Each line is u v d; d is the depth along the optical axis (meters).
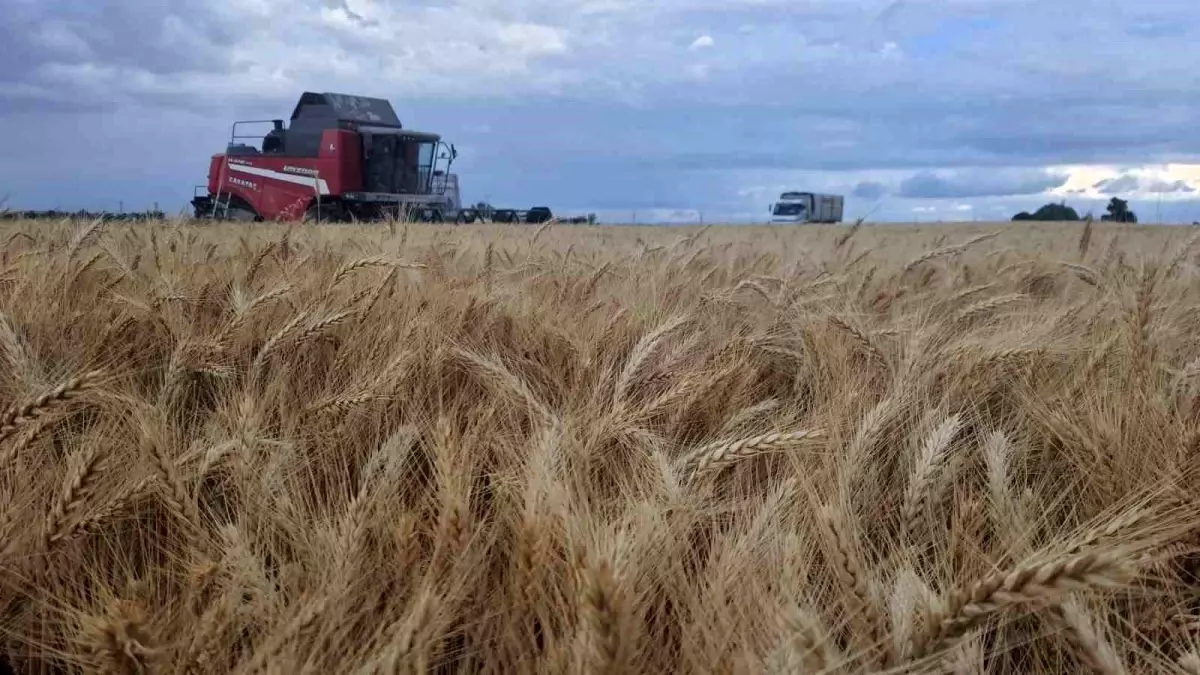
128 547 2.42
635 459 2.64
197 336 3.96
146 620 1.61
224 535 2.05
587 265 6.74
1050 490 2.76
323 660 1.70
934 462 2.42
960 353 3.78
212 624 1.70
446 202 37.41
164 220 7.52
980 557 2.12
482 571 2.04
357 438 3.03
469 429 2.79
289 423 2.99
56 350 3.69
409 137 36.28
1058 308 5.42
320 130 36.00
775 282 5.76
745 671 1.55
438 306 4.48
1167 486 2.24
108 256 5.12
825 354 3.85
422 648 1.60
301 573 2.04
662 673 1.75
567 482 2.06
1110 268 6.80
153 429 2.44
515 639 1.80
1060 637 1.95
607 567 1.38
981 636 1.91
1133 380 3.13
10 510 2.16
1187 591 2.18
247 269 5.22
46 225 7.20
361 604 1.96
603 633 1.35
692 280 6.14
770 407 3.21
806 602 1.82
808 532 2.20
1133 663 1.96
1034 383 3.64
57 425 2.96
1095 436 2.70
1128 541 1.92
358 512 2.13
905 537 2.28
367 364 3.65
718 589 1.80
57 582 2.11
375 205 35.62
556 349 4.04
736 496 2.56
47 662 1.98
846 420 3.02
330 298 4.50
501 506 2.31
